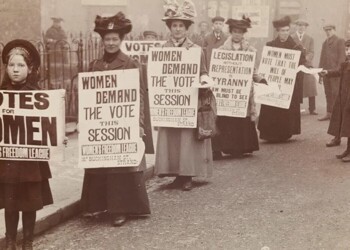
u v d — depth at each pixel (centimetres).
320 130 1183
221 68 883
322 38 2138
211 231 586
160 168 746
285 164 883
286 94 996
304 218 625
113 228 596
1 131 478
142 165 613
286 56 992
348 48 924
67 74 1126
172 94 723
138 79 572
